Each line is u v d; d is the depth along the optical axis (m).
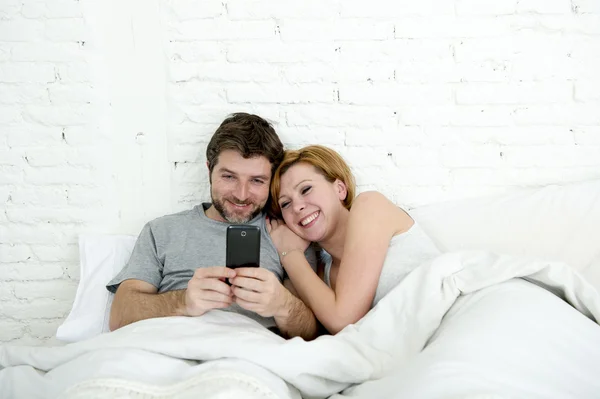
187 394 1.17
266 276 1.47
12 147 1.99
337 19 1.91
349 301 1.57
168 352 1.33
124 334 1.39
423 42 1.92
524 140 1.96
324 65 1.94
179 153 2.00
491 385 1.11
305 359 1.31
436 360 1.18
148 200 2.03
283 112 1.97
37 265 2.07
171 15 1.92
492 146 1.97
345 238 1.70
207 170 2.00
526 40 1.90
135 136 1.99
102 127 1.98
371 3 1.89
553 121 1.95
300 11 1.91
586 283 1.39
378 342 1.44
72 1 1.91
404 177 2.00
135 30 1.92
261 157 1.78
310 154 1.83
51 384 1.31
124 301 1.66
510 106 1.94
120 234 2.03
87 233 2.04
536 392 1.14
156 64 1.94
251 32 1.92
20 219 2.04
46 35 1.93
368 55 1.93
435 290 1.46
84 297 1.86
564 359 1.23
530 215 1.89
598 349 1.29
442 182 2.00
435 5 1.89
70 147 1.99
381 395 1.21
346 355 1.34
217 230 1.84
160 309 1.58
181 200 2.03
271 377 1.27
